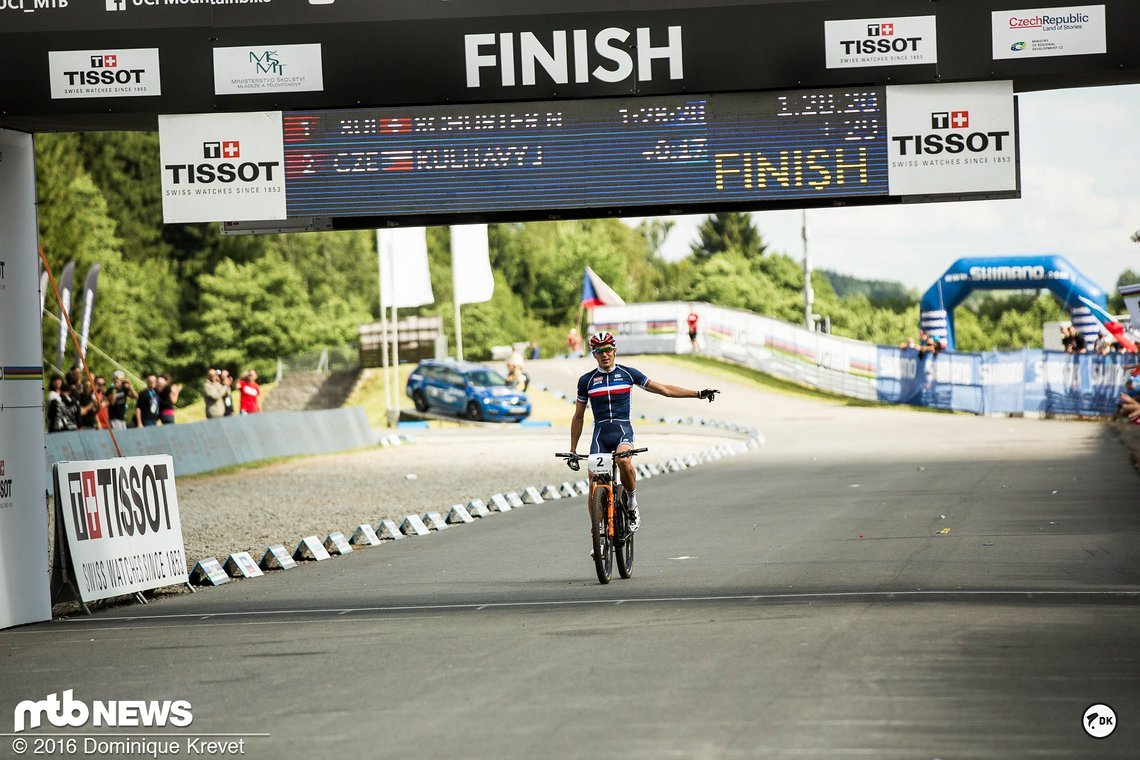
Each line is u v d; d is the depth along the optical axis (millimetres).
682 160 18406
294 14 18297
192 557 23484
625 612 15508
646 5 18281
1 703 12000
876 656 12352
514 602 16797
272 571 21953
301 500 33312
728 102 18391
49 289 91062
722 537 23078
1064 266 78750
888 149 18234
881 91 18250
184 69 18219
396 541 25422
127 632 16141
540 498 32875
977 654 12352
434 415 71062
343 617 16312
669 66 18234
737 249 186250
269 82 18281
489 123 18469
